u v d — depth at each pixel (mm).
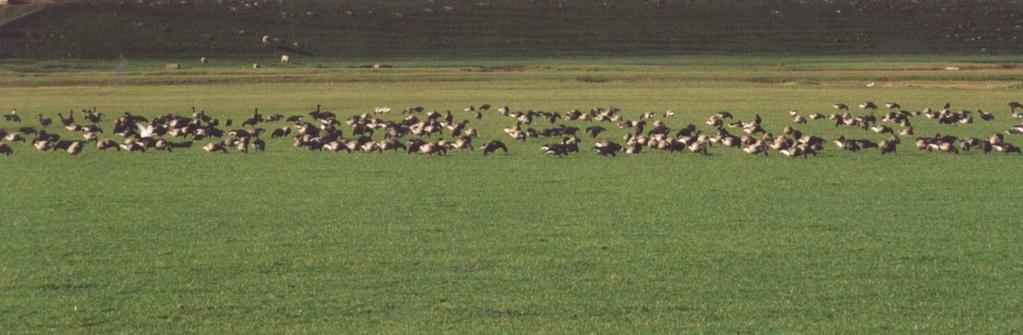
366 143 133875
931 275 67000
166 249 76062
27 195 102062
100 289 64812
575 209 92188
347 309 60094
